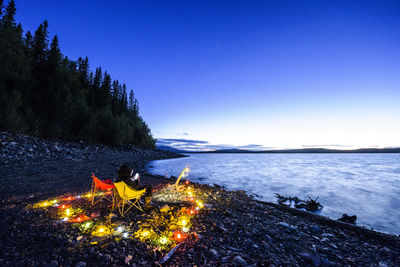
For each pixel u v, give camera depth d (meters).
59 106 29.06
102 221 4.00
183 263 2.67
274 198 9.66
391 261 3.30
